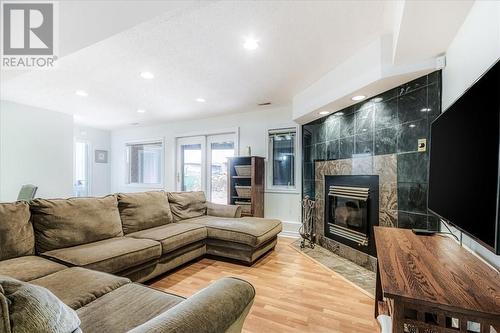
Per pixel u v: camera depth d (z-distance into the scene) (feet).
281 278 8.41
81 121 18.45
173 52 8.03
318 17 6.29
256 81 10.67
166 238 8.25
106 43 7.42
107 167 21.98
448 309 2.68
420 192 7.43
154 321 2.60
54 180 14.64
